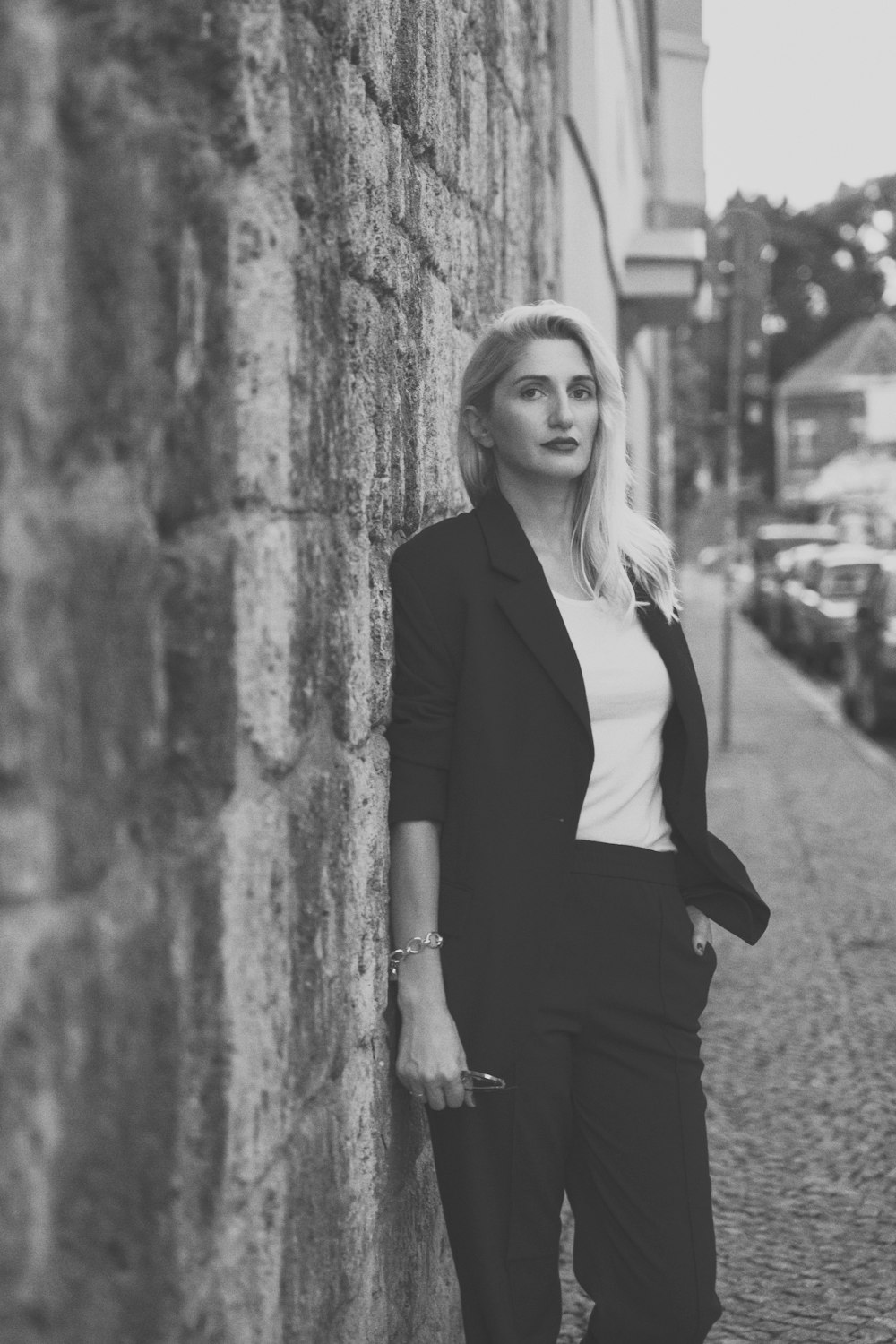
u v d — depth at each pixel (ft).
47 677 3.73
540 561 8.37
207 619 5.02
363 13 7.49
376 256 7.86
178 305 4.75
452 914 7.73
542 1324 7.94
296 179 6.17
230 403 5.30
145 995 4.43
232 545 5.32
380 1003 7.80
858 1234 12.84
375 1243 7.70
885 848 29.19
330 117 6.85
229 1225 5.28
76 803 3.91
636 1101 7.85
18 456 3.59
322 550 6.70
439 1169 7.99
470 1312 7.91
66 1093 3.83
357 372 7.44
